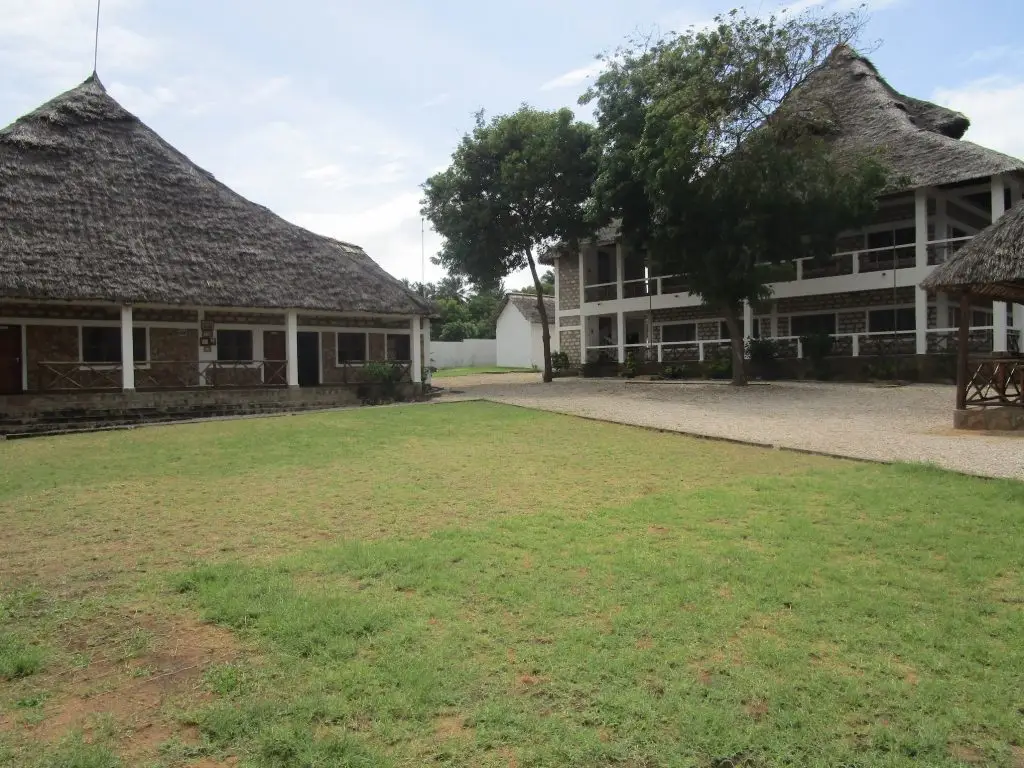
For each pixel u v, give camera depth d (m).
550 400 19.41
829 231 19.94
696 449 10.91
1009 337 20.69
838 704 3.30
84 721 3.24
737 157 18.45
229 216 21.48
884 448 10.37
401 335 25.91
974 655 3.77
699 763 2.89
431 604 4.54
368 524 6.75
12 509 7.59
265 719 3.21
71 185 18.95
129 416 17.53
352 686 3.46
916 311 20.81
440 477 9.06
